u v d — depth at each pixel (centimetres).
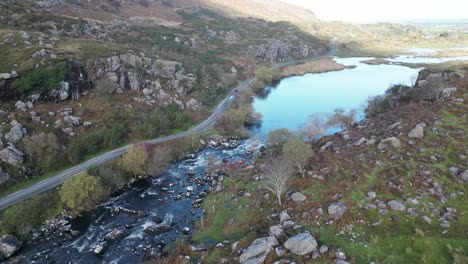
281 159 6300
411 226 4244
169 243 5162
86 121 9106
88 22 16375
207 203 6250
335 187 5228
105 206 6450
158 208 6341
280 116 12200
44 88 9012
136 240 5353
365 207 4669
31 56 9519
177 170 8081
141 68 11488
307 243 3931
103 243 5256
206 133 10281
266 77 17788
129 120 9819
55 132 8244
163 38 18550
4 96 8350
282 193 5569
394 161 5612
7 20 13325
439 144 5875
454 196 4647
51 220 6025
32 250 5253
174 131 10281
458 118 6838
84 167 7681
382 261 3678
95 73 10344
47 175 7312
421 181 4997
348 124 9044
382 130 7006
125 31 17925
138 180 7519
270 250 4000
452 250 3612
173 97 11700
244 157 8644
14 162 7006
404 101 9188
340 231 4334
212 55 18812
